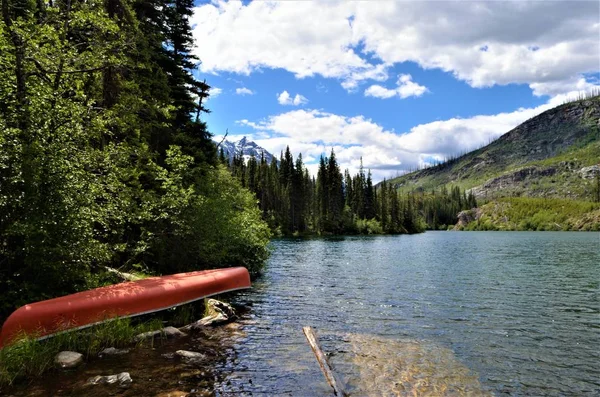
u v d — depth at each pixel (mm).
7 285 8406
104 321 8266
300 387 6469
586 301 15258
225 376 6809
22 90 9391
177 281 11219
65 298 8289
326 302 14367
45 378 6211
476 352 8852
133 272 14461
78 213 8922
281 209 90188
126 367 6906
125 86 16203
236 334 9672
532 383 7113
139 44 18156
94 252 9422
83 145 11133
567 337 10297
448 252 42469
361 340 9508
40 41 10461
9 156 7906
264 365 7469
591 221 148125
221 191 20797
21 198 8141
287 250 43656
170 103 21453
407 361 7977
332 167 99438
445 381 6988
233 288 13250
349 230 100688
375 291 17016
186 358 7566
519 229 169375
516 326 11383
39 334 7180
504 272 24469
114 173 11805
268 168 104000
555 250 45781
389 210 118500
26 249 8039
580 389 6906
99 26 13188
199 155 24391
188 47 26094
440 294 16453
